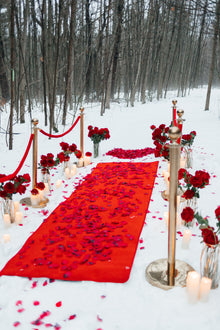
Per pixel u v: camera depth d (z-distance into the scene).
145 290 2.62
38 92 19.98
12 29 7.36
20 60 11.74
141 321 2.27
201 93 30.62
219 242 2.52
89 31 17.50
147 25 20.27
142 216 4.04
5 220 3.80
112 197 4.76
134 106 19.80
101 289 2.63
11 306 2.45
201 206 4.45
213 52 15.39
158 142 5.90
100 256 3.07
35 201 4.45
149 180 5.57
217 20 9.12
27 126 11.75
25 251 3.23
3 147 8.60
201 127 11.27
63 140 9.51
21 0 11.87
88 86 19.77
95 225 3.80
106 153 7.84
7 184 3.78
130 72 21.75
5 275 2.84
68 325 2.24
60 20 9.60
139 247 3.32
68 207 4.38
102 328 2.21
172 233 2.53
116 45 18.44
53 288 2.66
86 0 16.66
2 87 17.78
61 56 16.09
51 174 6.12
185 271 2.82
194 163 6.60
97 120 13.88
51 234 3.56
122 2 15.41
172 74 35.03
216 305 2.41
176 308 2.39
